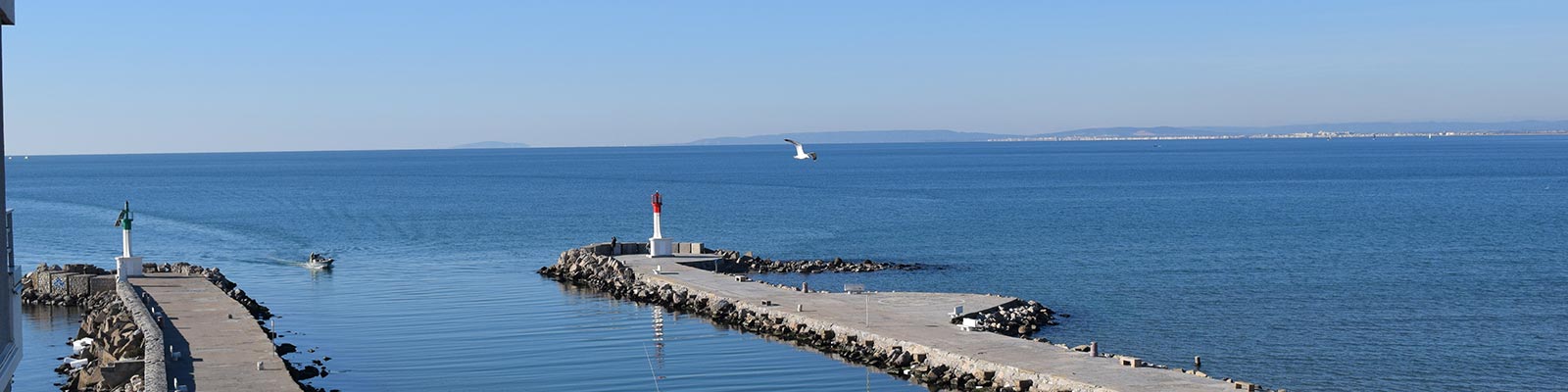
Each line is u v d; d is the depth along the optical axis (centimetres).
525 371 4125
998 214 11875
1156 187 17162
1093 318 5278
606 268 6738
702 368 4181
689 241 9419
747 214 12356
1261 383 4012
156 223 11644
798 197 15350
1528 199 13488
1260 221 10544
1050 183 18750
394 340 4716
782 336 4756
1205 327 5019
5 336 2116
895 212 12375
